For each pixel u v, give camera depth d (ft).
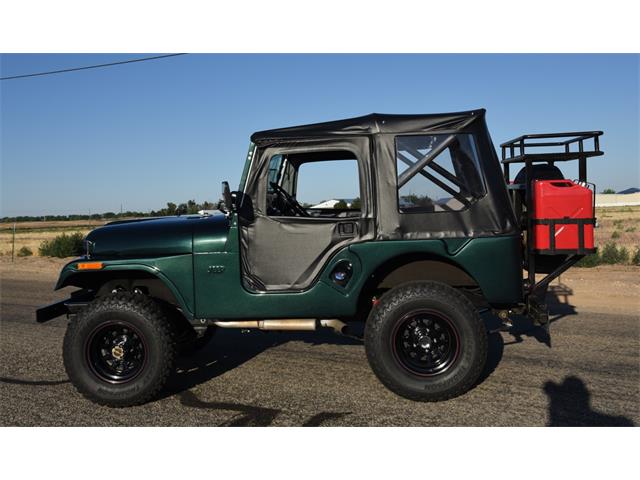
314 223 13.85
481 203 13.47
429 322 13.41
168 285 14.16
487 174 13.53
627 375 15.11
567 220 13.56
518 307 14.51
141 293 14.79
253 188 14.12
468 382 13.03
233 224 14.02
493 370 15.74
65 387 15.15
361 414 12.67
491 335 20.02
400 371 13.24
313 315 13.94
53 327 23.59
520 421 12.04
